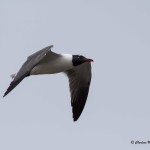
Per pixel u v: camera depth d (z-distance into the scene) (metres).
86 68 16.55
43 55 13.84
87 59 15.81
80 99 17.12
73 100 17.03
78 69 16.62
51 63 15.55
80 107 17.14
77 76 16.88
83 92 17.09
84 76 16.86
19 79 13.36
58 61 15.58
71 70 16.77
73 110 17.09
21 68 13.75
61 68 15.70
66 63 15.66
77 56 15.74
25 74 13.46
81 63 15.79
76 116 17.12
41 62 15.48
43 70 15.62
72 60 15.68
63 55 15.65
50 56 15.46
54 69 15.68
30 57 14.09
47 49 14.15
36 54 14.11
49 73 15.74
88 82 16.97
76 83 16.98
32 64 13.68
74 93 17.02
